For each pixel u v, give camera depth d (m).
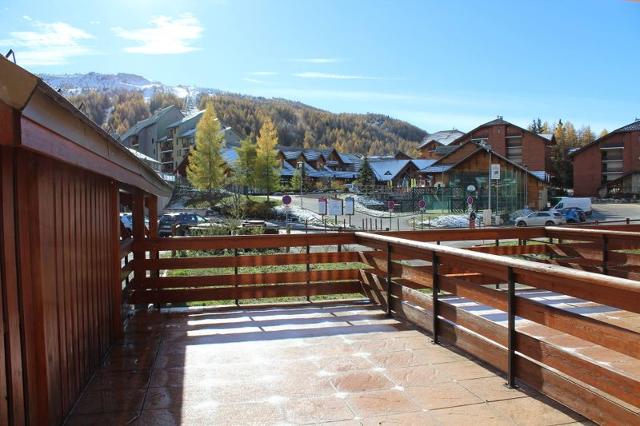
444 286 4.54
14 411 2.37
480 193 45.16
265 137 47.31
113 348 4.65
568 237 7.12
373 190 61.16
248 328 5.28
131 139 90.31
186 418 3.21
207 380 3.85
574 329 3.01
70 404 3.32
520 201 46.34
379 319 5.59
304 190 62.44
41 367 2.65
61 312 3.15
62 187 3.20
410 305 5.33
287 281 6.53
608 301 2.79
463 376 3.83
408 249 5.25
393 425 3.08
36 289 2.62
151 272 6.39
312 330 5.18
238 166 48.09
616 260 6.37
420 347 4.56
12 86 1.71
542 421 3.06
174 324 5.48
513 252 7.34
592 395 2.91
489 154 42.12
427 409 3.28
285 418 3.20
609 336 2.76
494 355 3.86
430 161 72.38
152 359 4.33
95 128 2.68
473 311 5.71
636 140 59.09
